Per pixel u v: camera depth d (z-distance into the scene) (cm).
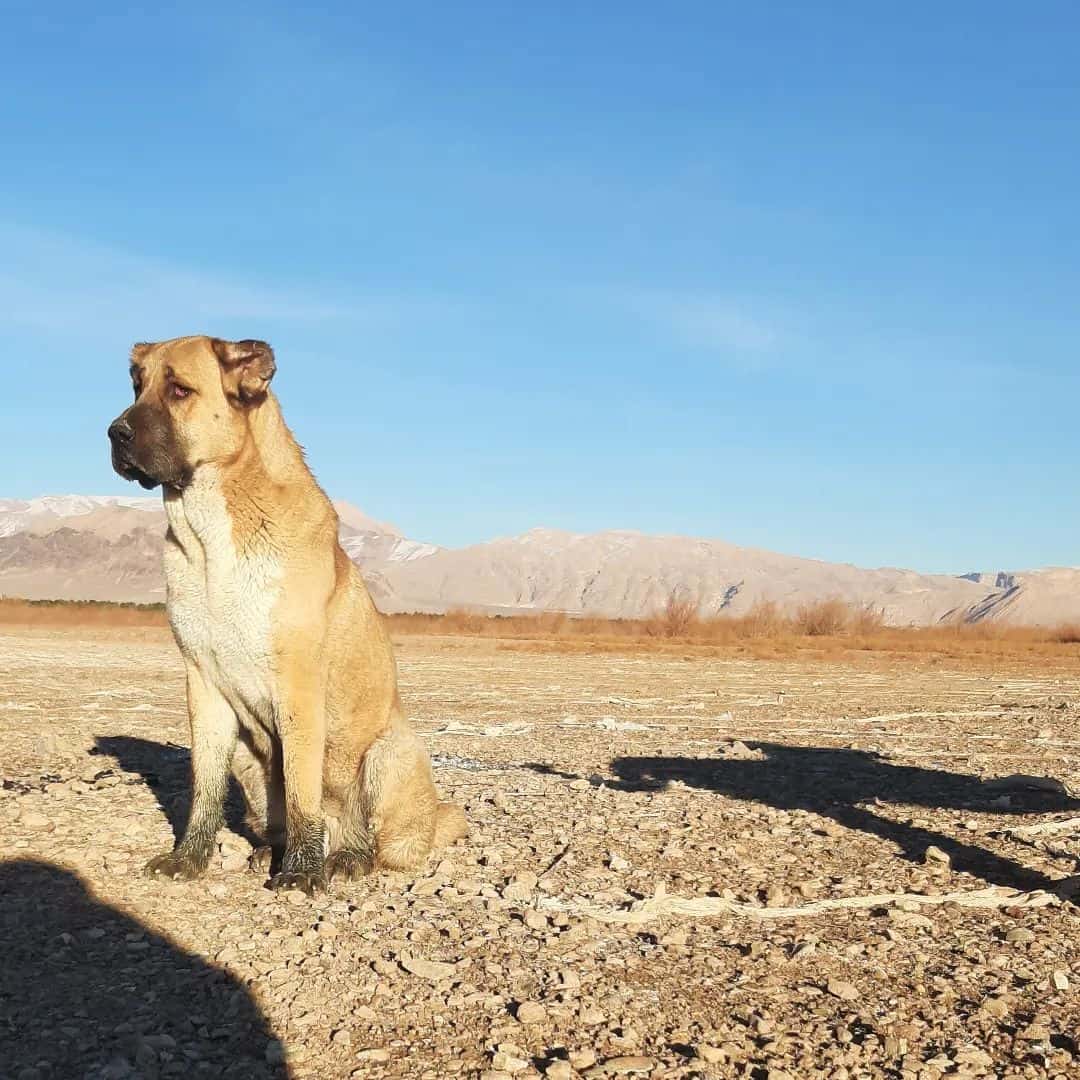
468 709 1902
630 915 639
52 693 1997
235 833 827
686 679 2812
